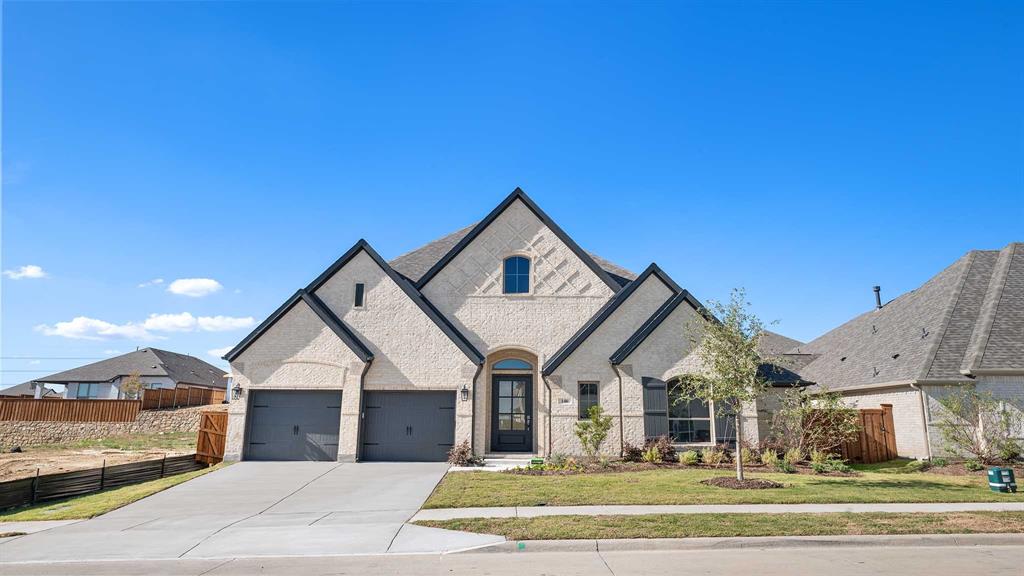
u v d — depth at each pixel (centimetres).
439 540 975
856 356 2494
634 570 812
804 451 1883
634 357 1972
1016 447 1720
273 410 1977
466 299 2155
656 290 2095
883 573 791
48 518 1238
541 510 1172
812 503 1220
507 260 2206
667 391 1948
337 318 2055
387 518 1146
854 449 1925
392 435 1973
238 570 845
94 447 3009
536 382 2134
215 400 4575
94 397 5266
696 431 1945
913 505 1200
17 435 3294
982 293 2120
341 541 980
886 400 2072
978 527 1010
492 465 1856
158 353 5847
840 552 912
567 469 1709
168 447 2989
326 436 1958
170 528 1112
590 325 2019
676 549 941
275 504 1320
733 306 1480
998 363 1817
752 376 1461
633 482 1474
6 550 973
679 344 1980
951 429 1781
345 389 1956
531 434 2119
